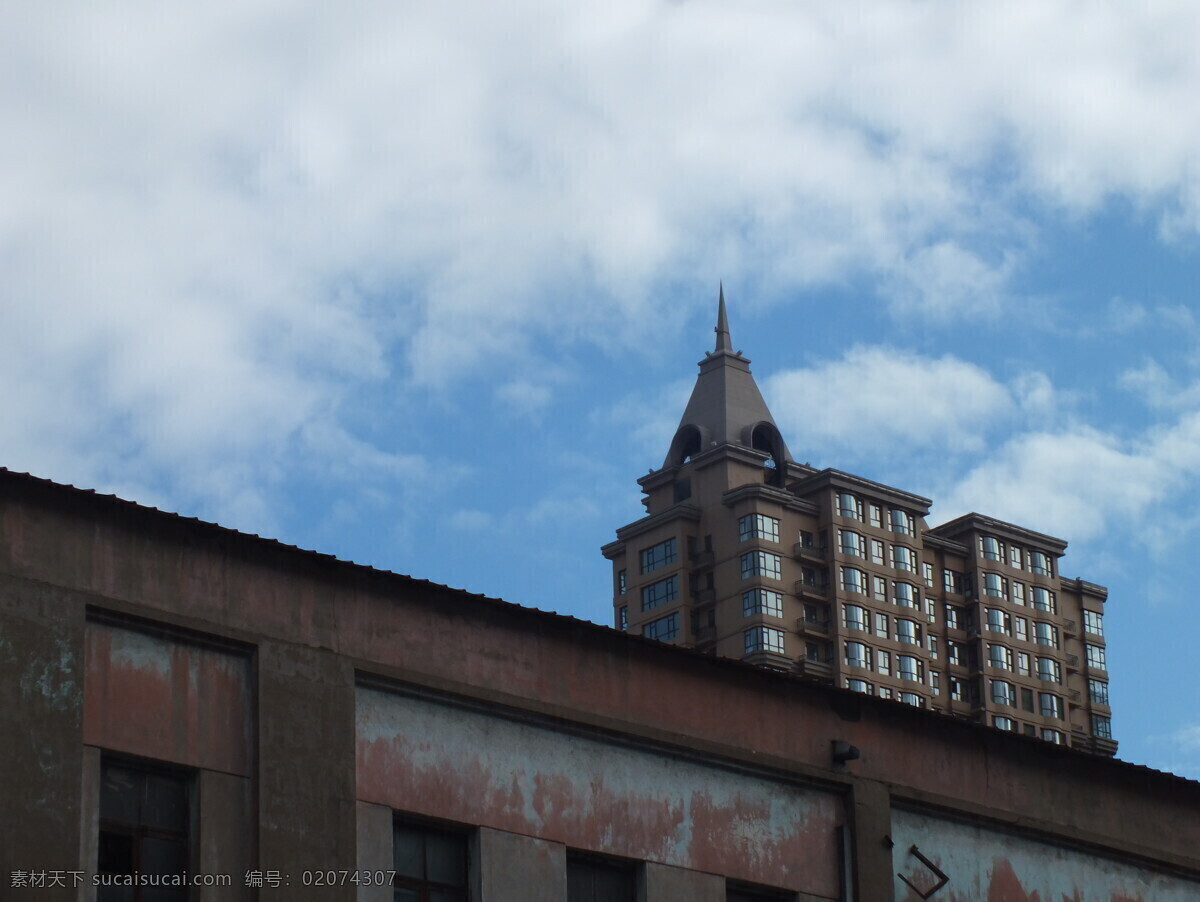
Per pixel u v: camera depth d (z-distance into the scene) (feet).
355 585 73.26
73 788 63.93
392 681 72.79
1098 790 93.61
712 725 81.41
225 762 68.18
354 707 71.61
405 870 71.56
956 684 580.71
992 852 88.69
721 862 79.61
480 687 74.95
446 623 75.25
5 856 61.82
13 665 64.13
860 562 558.15
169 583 68.85
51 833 62.95
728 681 82.79
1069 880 90.99
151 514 69.10
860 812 84.23
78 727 64.80
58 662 65.21
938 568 586.04
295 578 71.87
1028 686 589.32
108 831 65.36
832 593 550.77
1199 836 96.48
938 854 86.69
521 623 77.36
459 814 72.95
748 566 543.39
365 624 73.00
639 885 77.20
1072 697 606.55
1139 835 94.07
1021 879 89.20
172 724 67.46
